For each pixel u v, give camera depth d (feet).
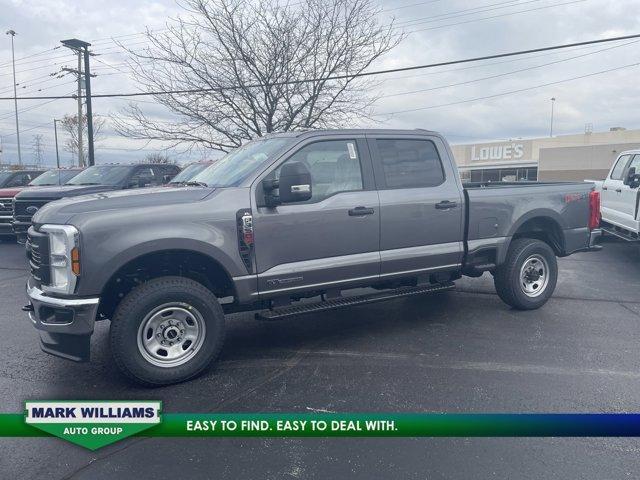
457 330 19.34
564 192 22.00
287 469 10.50
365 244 17.60
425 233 18.81
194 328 15.05
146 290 14.33
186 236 14.55
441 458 10.80
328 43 53.11
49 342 14.49
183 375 14.73
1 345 18.35
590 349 17.22
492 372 15.33
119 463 10.82
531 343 17.83
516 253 21.15
